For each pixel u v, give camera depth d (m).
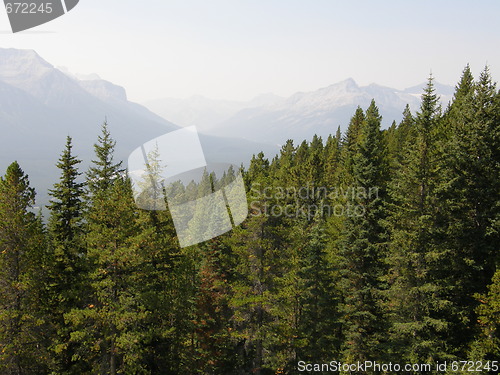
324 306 27.30
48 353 22.62
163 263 24.45
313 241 27.38
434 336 20.70
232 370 28.39
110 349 20.97
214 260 29.44
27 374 22.88
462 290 21.39
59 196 25.17
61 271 24.09
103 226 19.70
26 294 22.06
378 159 27.22
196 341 30.77
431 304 21.23
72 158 25.55
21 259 22.08
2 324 21.22
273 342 27.64
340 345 27.27
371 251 25.09
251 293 26.92
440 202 21.48
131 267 20.25
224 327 29.62
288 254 29.98
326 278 27.66
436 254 20.39
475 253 21.39
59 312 23.67
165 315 25.03
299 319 30.31
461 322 20.86
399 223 23.28
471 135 21.94
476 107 22.30
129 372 20.69
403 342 22.25
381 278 23.64
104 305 20.00
